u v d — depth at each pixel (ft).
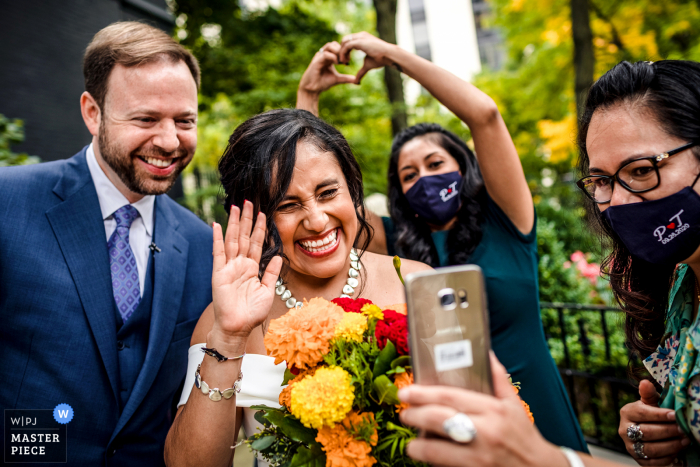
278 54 27.14
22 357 5.37
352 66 27.53
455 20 58.75
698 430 3.21
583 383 11.55
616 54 30.27
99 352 5.53
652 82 3.31
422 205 8.28
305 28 30.25
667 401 3.59
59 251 5.59
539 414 6.72
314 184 4.48
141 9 20.29
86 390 5.41
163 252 6.27
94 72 5.60
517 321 7.01
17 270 5.39
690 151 3.17
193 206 24.98
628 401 10.33
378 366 3.32
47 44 16.53
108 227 6.08
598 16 30.55
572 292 13.14
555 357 11.63
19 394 5.28
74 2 17.39
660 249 3.37
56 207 5.69
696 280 3.76
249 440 3.61
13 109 15.52
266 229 4.66
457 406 2.36
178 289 6.25
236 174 4.89
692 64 3.32
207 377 3.99
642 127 3.27
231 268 4.13
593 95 3.67
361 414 3.35
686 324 3.69
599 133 3.51
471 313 2.64
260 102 24.31
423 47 59.62
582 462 2.52
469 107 6.71
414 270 5.40
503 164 6.91
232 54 28.19
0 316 5.37
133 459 5.65
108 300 5.68
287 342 3.49
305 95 8.35
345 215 4.65
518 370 6.85
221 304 3.99
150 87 5.43
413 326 2.56
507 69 53.42
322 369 3.31
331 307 3.68
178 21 29.91
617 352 10.75
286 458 3.56
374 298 5.20
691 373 3.26
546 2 32.40
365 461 3.14
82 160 6.19
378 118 25.46
